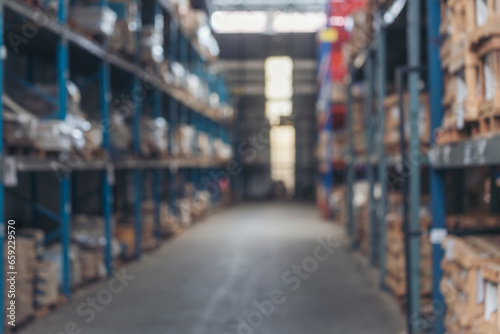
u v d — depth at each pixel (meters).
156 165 10.22
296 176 25.86
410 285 4.88
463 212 5.89
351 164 10.29
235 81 26.03
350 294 6.58
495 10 2.81
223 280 7.44
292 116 24.61
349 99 10.30
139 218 9.20
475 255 3.22
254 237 11.81
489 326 2.94
